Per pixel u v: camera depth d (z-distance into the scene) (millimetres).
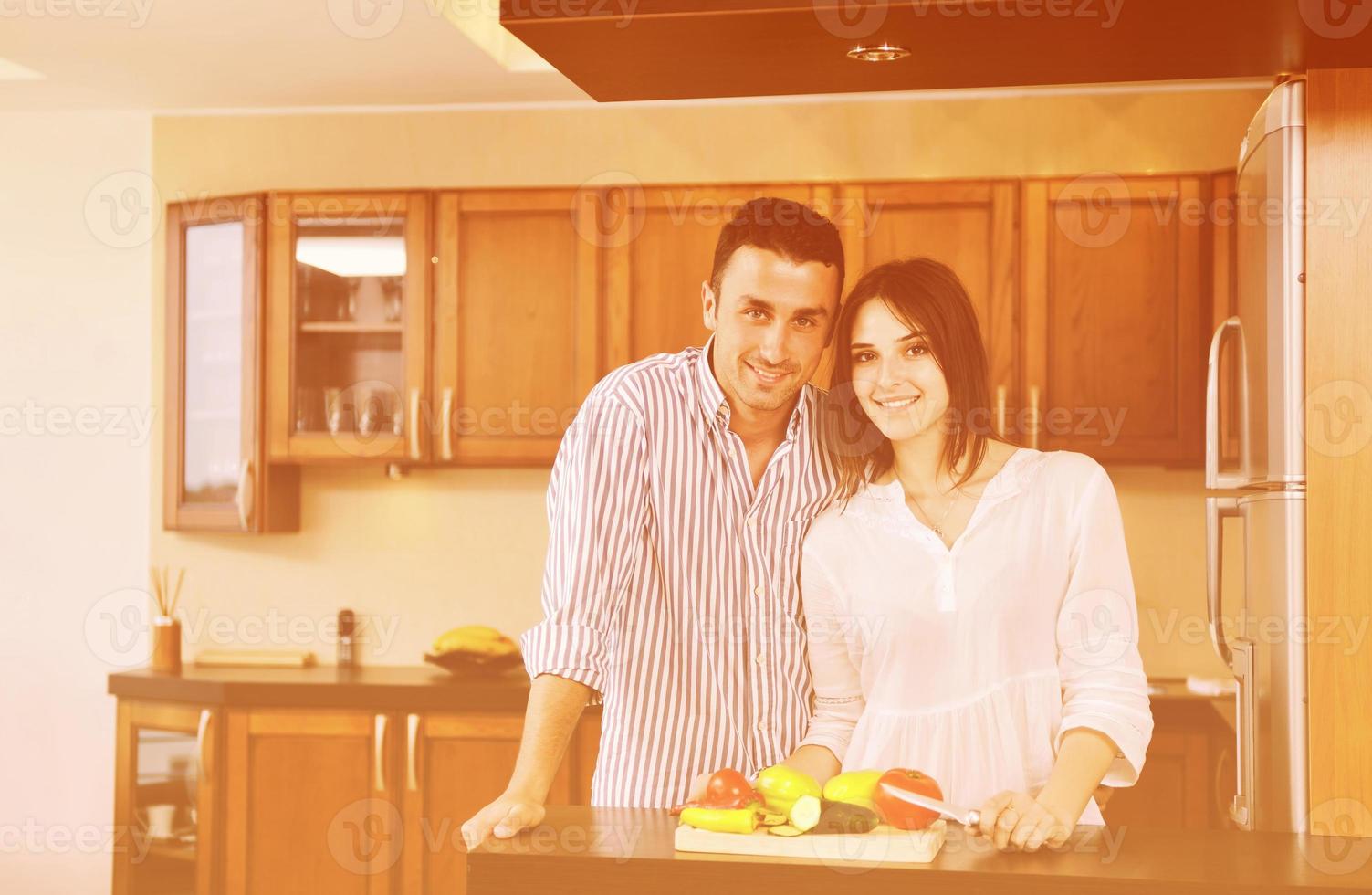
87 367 3803
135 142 3799
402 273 3412
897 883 1166
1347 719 1696
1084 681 1526
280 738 3145
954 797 1561
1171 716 2939
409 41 3168
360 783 3119
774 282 1617
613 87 1771
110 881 3785
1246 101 3439
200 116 3781
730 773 1283
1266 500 1794
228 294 3482
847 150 3590
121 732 3293
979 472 1627
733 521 1679
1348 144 1704
